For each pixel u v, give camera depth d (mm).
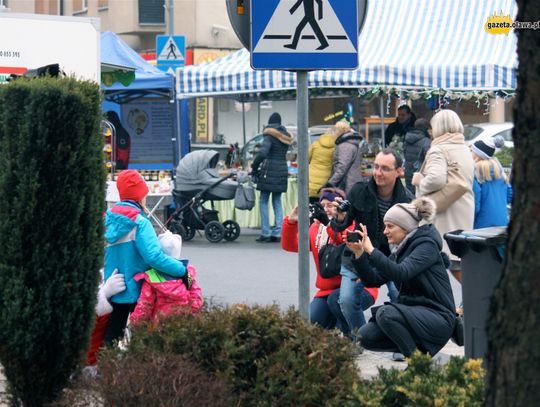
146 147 24734
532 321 3721
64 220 6383
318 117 32781
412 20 20578
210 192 19703
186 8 42531
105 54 22516
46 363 6504
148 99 24703
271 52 6746
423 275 7750
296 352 5828
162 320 6062
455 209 11250
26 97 6301
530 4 3768
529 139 3754
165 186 19516
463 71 19203
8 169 6301
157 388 5238
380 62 19453
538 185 3727
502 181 11633
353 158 18141
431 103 21906
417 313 7617
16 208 6289
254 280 15078
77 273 6465
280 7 6746
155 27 43781
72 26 14141
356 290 9141
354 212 9438
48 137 6312
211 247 19078
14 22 13797
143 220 8578
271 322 5980
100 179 6570
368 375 8688
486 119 36625
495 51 19609
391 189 9461
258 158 19594
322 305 9625
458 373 5641
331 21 6785
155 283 8484
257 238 20719
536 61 3740
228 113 39562
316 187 18766
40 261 6344
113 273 8656
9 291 6324
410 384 5461
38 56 13961
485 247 6520
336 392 5648
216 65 20891
